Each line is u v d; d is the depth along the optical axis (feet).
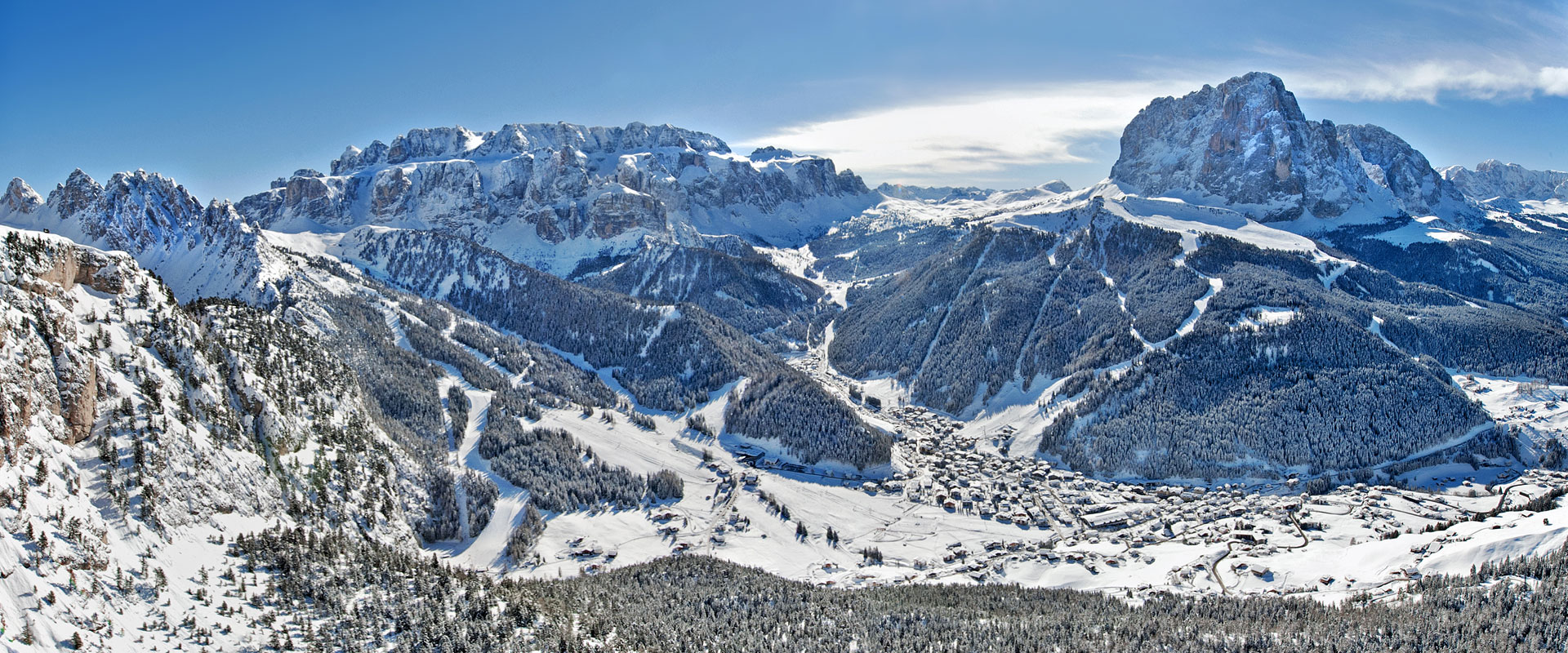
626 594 636.89
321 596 507.30
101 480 500.33
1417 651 512.22
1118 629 570.87
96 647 410.72
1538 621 528.63
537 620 536.01
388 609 512.22
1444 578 624.18
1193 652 529.04
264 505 590.96
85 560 450.71
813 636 566.36
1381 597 622.95
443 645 483.10
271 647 451.12
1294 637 542.16
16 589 410.52
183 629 444.55
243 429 639.76
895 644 550.77
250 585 499.51
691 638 557.33
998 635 563.89
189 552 508.53
